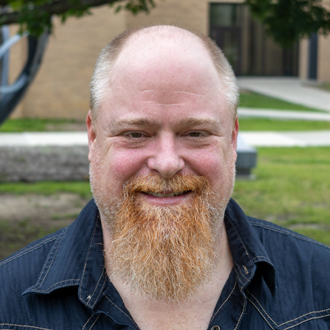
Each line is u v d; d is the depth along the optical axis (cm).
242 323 152
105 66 148
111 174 144
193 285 145
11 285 154
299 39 611
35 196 756
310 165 999
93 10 1630
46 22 507
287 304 157
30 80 817
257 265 158
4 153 878
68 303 151
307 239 172
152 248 139
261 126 1537
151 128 139
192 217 141
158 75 137
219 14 2477
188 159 141
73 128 1527
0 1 543
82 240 159
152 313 150
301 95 2184
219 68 148
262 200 722
